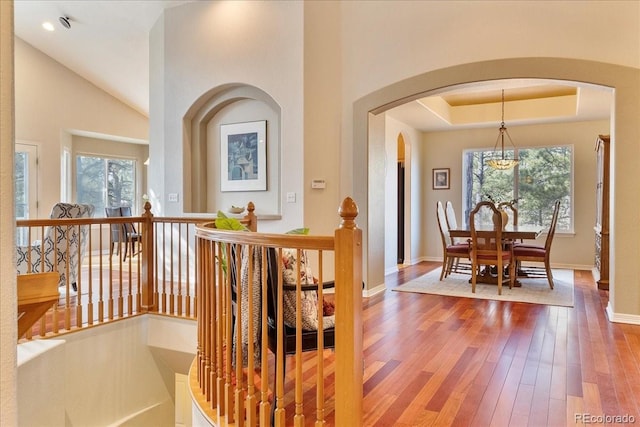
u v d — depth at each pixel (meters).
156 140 5.95
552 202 7.47
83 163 8.37
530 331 3.64
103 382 3.66
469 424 2.12
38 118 7.05
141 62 6.86
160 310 4.09
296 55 5.02
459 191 8.16
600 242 5.56
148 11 5.84
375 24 4.81
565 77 3.96
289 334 2.28
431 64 4.48
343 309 1.66
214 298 2.28
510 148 7.78
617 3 3.82
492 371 2.77
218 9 5.46
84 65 7.33
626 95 3.80
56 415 2.34
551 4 4.00
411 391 2.49
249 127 5.58
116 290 5.00
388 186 6.93
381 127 5.34
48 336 3.30
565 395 2.42
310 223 4.97
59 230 4.57
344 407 1.67
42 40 6.83
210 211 5.90
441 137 8.33
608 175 5.38
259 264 2.22
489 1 4.21
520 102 7.17
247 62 5.29
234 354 2.58
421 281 6.02
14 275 0.69
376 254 5.22
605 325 3.80
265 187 5.47
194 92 5.60
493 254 5.24
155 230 4.31
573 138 7.30
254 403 1.95
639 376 2.68
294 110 5.02
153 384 4.09
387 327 3.77
